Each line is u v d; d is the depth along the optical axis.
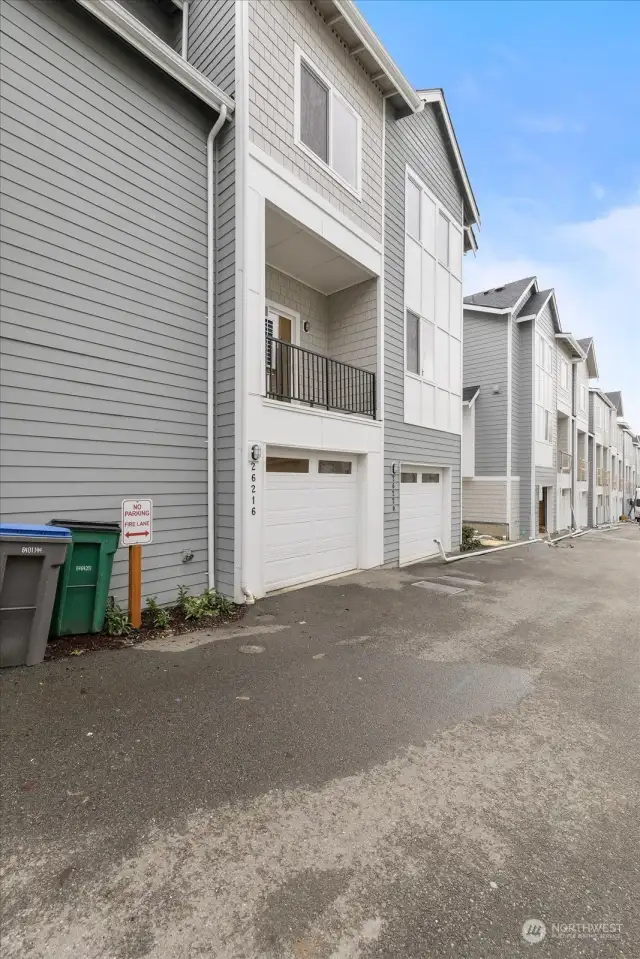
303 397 8.70
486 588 7.51
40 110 4.59
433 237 10.66
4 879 1.87
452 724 3.20
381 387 8.75
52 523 4.41
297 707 3.38
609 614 6.12
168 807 2.31
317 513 7.60
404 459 9.50
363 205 8.28
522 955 1.61
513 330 16.72
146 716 3.20
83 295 4.93
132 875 1.91
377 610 6.02
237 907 1.78
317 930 1.69
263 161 6.25
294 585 7.16
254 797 2.40
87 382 4.98
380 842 2.12
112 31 5.03
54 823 2.18
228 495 6.13
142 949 1.60
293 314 8.77
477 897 1.84
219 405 6.26
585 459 26.44
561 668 4.24
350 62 7.96
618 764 2.77
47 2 4.64
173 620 5.32
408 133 9.70
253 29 6.11
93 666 3.99
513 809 2.36
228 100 5.96
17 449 4.47
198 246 6.08
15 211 4.42
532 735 3.07
